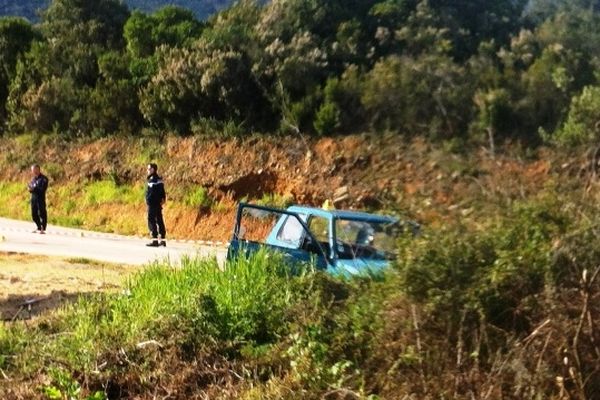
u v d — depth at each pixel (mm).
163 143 35531
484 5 28578
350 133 29750
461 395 6500
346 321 7941
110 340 9328
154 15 40750
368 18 31203
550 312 6398
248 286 9555
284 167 30891
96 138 38375
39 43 42406
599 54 16391
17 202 37250
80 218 34531
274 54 31953
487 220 7086
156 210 23094
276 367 8352
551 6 29078
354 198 16312
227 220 31297
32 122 40750
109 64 38906
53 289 13438
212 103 34469
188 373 8422
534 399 6203
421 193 7477
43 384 8367
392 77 12875
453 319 6863
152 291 10477
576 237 6586
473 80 10266
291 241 12000
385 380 7109
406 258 7148
